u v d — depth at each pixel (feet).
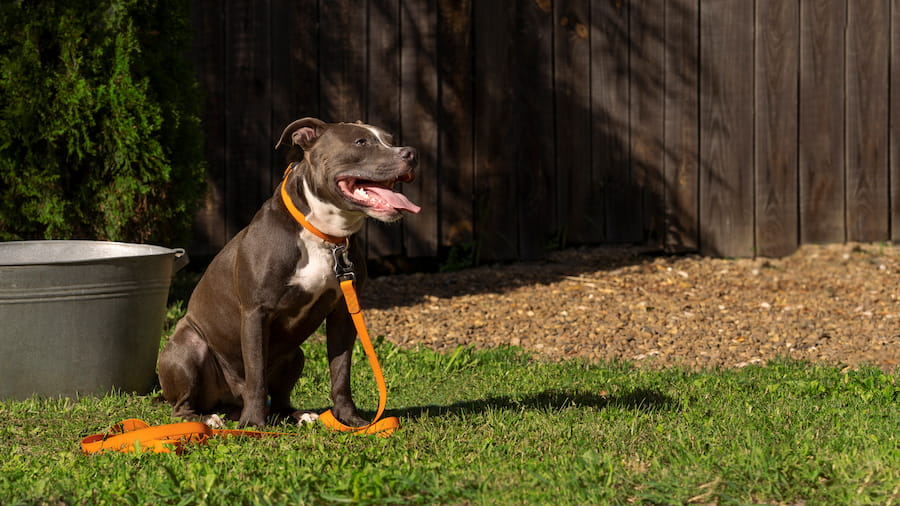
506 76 29.81
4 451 13.21
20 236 21.98
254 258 13.99
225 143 28.73
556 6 29.89
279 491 10.71
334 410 14.75
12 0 21.08
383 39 29.07
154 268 17.40
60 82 21.03
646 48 30.30
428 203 29.63
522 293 27.27
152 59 22.35
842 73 30.73
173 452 12.57
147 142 21.76
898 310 24.90
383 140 13.67
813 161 30.91
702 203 30.81
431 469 11.66
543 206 30.45
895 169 31.09
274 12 28.60
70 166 21.80
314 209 13.79
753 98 30.60
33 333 16.26
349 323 14.80
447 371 19.71
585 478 11.14
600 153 30.50
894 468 11.35
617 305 25.94
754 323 24.14
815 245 31.12
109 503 10.55
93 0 21.52
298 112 28.91
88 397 16.84
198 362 15.39
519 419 14.70
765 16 30.40
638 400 16.38
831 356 21.12
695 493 10.73
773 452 12.23
